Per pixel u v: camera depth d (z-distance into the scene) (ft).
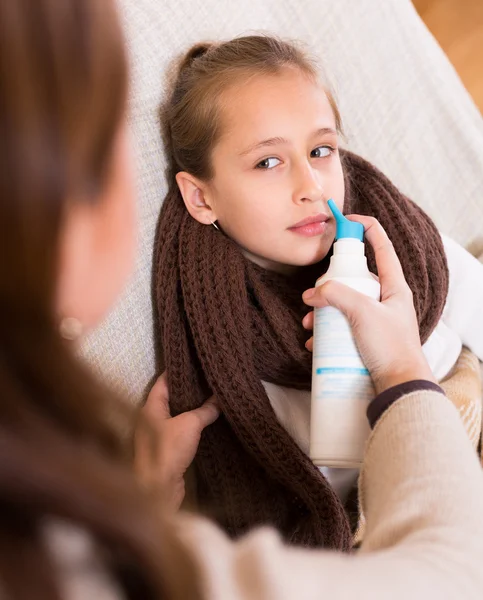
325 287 2.24
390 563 1.30
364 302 2.17
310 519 2.72
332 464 2.21
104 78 0.95
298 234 2.72
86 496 0.91
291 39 3.50
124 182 1.13
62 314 1.13
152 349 2.92
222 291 2.78
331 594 1.18
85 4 0.91
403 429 1.78
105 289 1.20
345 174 3.15
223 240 2.89
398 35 3.93
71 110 0.90
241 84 2.71
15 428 0.92
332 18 3.76
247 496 2.80
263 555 1.18
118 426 1.24
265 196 2.69
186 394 2.80
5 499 0.89
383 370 2.10
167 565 0.96
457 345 3.30
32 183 0.86
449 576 1.32
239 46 2.89
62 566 0.99
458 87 4.20
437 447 1.70
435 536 1.46
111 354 2.59
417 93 3.93
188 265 2.85
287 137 2.64
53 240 0.91
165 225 2.95
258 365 2.89
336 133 2.80
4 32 0.83
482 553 1.45
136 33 2.95
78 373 1.02
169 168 3.09
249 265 2.91
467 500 1.57
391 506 1.61
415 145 3.91
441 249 3.15
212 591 1.13
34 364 0.97
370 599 1.19
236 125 2.69
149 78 2.97
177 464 2.60
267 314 2.83
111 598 1.03
